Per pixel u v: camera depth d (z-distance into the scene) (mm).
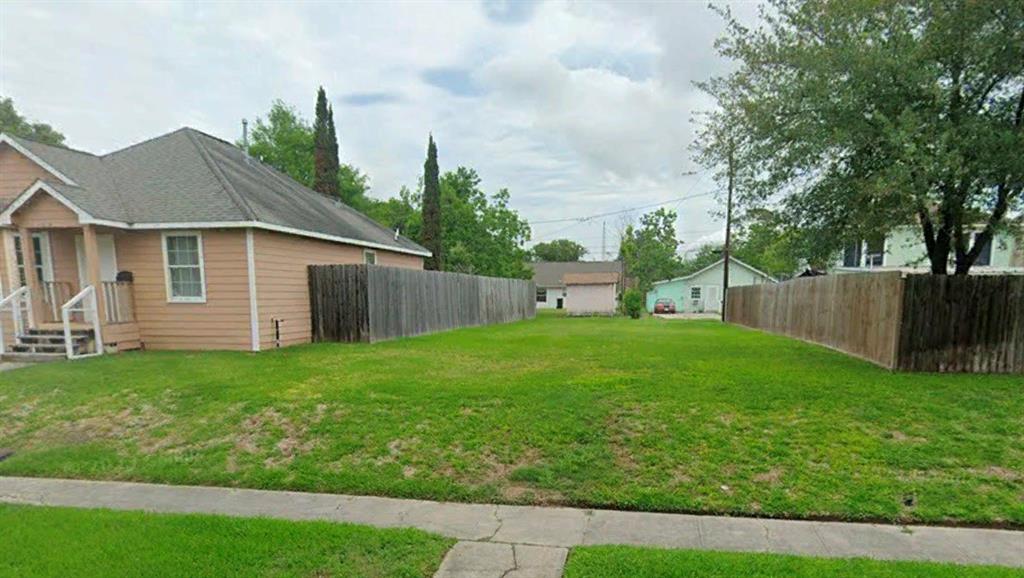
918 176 6914
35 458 5059
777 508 3771
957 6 7020
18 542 3332
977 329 7723
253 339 11070
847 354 9977
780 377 7262
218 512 3889
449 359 9367
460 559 3102
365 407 5984
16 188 11383
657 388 6562
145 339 11406
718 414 5551
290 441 5234
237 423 5711
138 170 12773
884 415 5449
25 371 8383
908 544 3260
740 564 2953
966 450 4617
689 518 3691
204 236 11086
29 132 24062
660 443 4871
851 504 3783
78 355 9977
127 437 5543
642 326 20438
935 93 7055
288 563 3029
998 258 18906
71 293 11336
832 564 2955
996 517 3605
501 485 4273
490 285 22328
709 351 10492
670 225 50094
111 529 3512
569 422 5375
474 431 5250
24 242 10430
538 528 3555
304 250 12953
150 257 11258
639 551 3150
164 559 3084
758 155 9195
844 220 9258
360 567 2992
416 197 33406
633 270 45812
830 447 4711
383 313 13258
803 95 7906
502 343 12289
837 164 8578
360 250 16406
